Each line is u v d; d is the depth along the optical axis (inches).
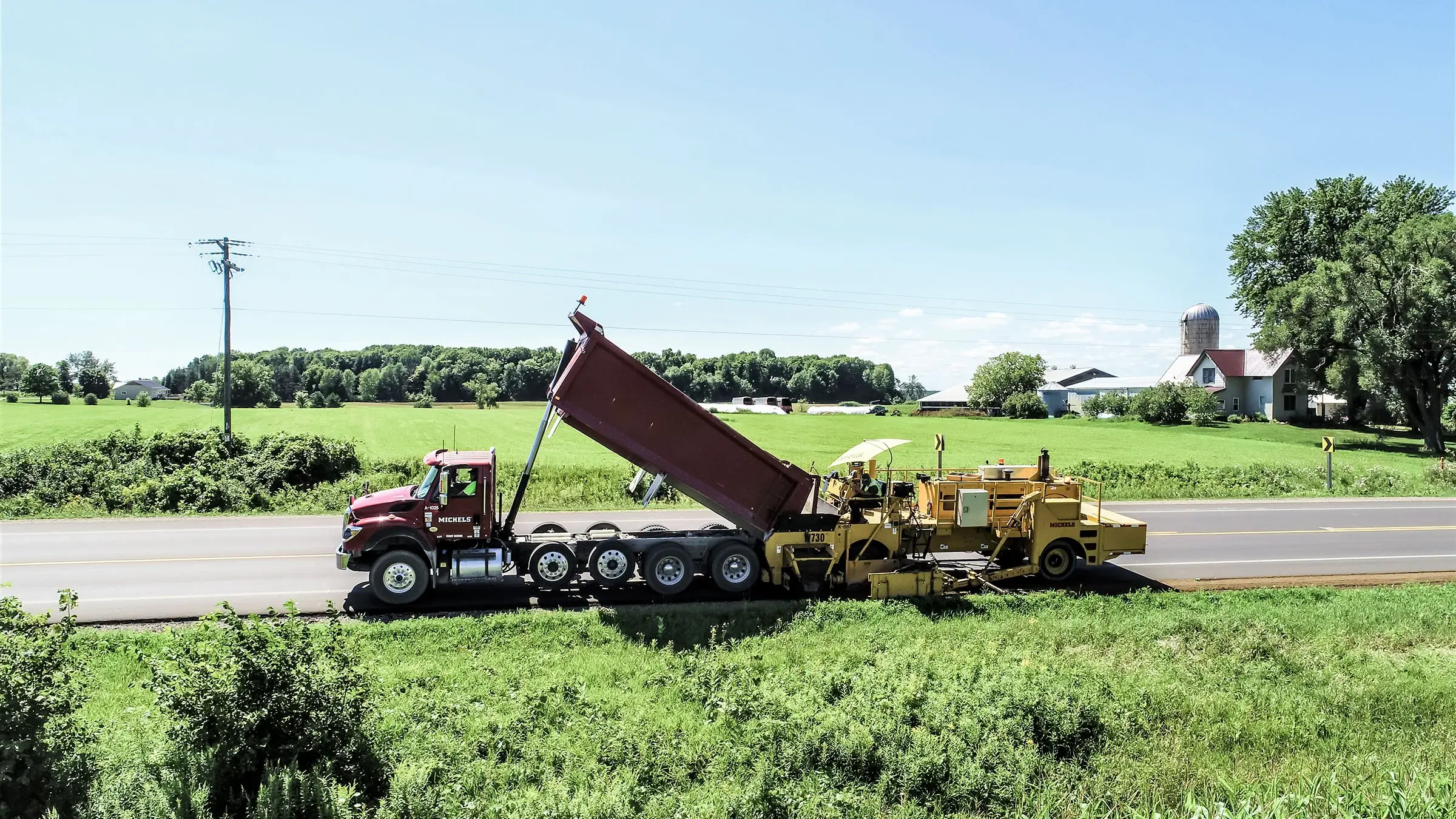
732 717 359.9
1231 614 537.6
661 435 576.4
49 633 274.4
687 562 591.8
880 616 535.8
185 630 501.0
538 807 282.7
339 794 270.5
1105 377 4471.0
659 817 283.3
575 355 557.0
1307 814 274.5
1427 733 357.4
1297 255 2454.5
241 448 1243.8
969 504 620.4
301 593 605.3
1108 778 314.2
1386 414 2544.3
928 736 326.0
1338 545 832.9
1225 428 2778.1
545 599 591.5
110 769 283.3
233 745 281.4
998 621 530.9
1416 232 1927.9
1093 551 643.5
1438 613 542.0
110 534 855.7
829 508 618.2
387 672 411.8
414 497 577.9
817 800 291.4
